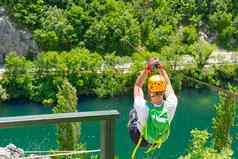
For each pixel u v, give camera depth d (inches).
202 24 7062.0
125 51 6176.2
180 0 7047.2
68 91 2353.6
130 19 6254.9
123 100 5231.3
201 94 5162.4
